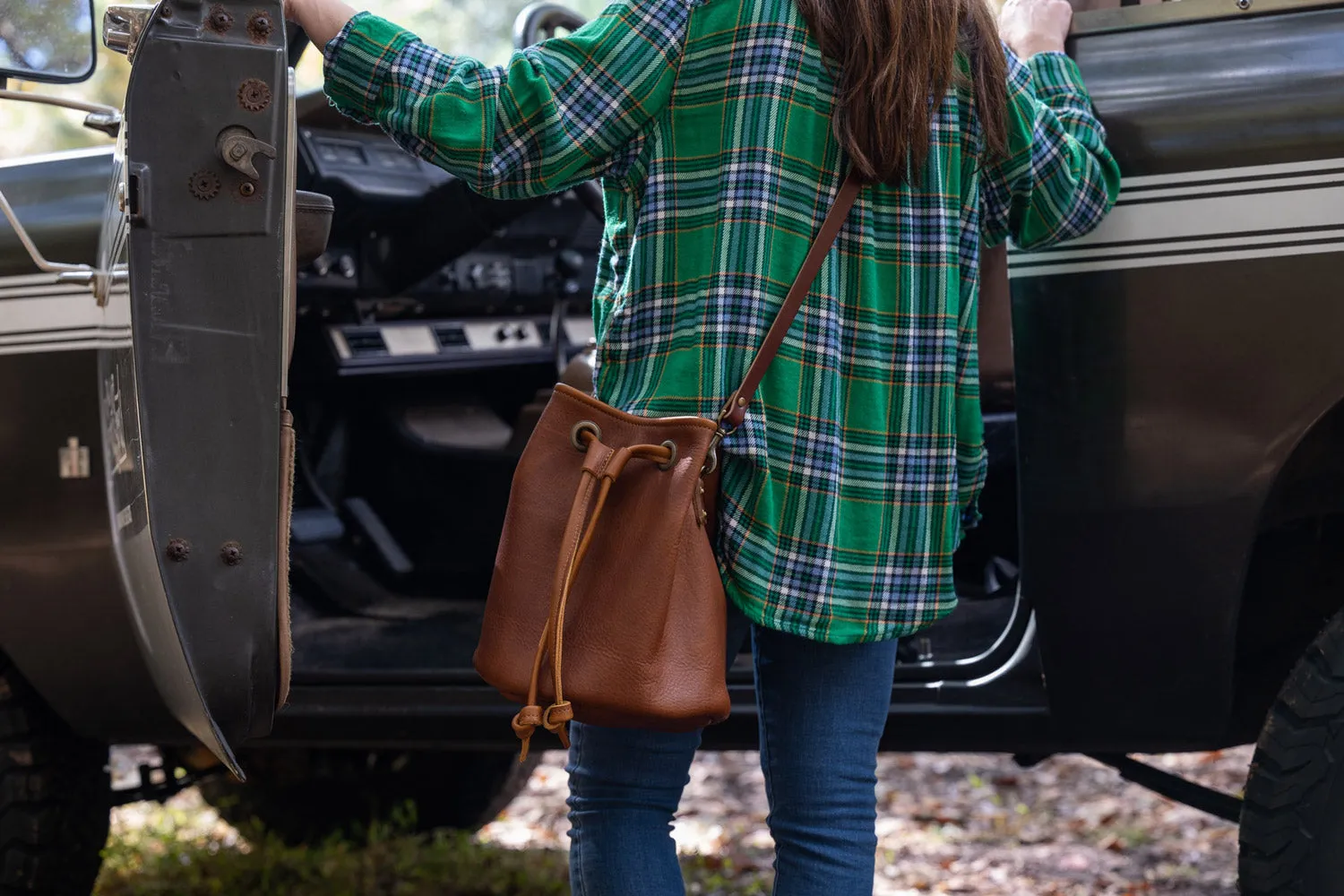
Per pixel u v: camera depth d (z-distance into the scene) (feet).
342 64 8.25
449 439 17.62
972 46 8.61
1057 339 10.31
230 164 8.36
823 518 8.16
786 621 8.14
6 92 9.95
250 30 8.42
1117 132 10.07
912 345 8.46
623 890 8.45
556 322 18.57
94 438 11.37
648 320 8.37
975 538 13.66
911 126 8.00
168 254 8.39
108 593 11.51
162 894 16.78
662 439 7.97
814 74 8.17
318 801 18.15
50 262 11.45
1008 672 11.05
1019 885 16.79
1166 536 10.15
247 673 8.64
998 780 21.95
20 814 12.39
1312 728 10.00
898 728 11.35
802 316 8.13
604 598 7.90
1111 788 21.06
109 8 8.50
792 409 8.11
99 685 11.86
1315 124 9.63
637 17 8.19
